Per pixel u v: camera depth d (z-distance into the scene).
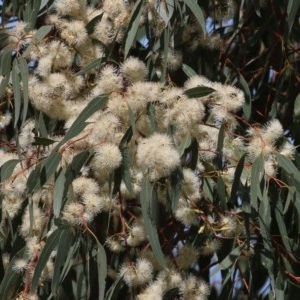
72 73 1.21
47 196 1.19
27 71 1.18
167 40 1.23
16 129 1.19
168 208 1.16
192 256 1.21
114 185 1.13
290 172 1.14
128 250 1.18
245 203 1.17
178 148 1.13
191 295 1.17
